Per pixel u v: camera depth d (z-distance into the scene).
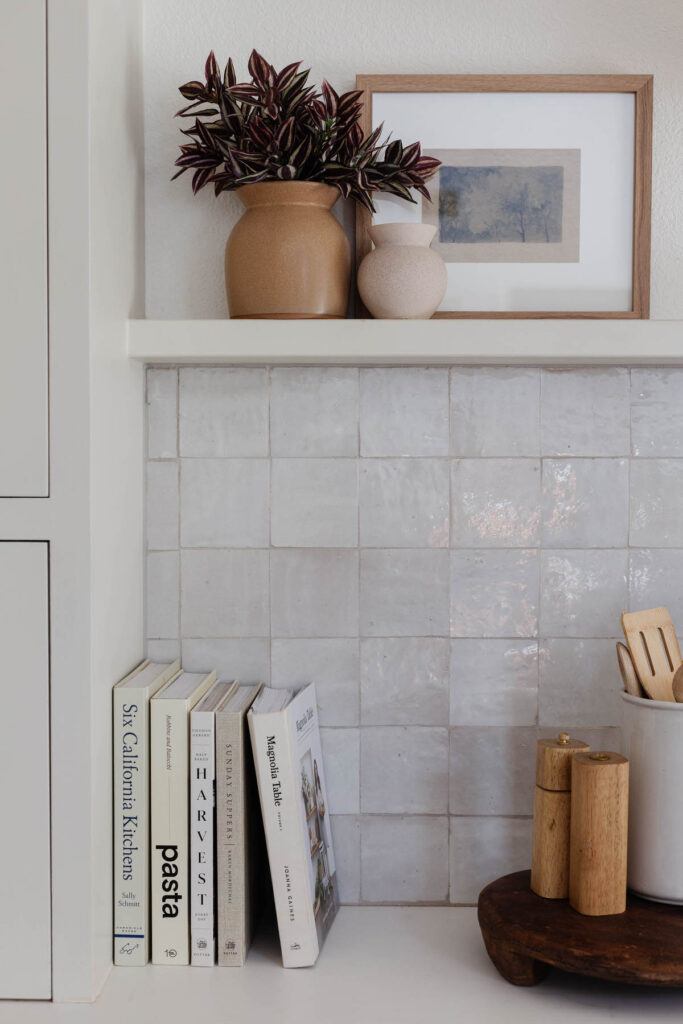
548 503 1.15
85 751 0.89
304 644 1.16
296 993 0.94
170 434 1.15
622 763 0.96
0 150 0.87
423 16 1.13
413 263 1.02
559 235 1.13
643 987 0.96
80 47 0.87
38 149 0.87
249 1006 0.91
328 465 1.15
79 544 0.89
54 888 0.90
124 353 1.02
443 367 1.14
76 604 0.89
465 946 1.05
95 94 0.89
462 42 1.13
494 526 1.15
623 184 1.13
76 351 0.88
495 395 1.15
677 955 0.87
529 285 1.13
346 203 1.15
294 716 1.03
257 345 1.01
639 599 1.16
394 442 1.15
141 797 0.99
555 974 0.99
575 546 1.15
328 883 1.10
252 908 1.06
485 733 1.16
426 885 1.16
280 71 1.12
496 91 1.12
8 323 0.88
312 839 1.05
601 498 1.15
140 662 1.13
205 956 1.00
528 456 1.15
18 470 0.89
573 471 1.15
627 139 1.13
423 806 1.16
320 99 1.13
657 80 1.13
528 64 1.14
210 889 1.00
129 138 1.05
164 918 1.00
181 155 1.14
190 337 1.02
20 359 0.88
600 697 1.16
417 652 1.16
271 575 1.16
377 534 1.15
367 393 1.15
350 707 1.16
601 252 1.13
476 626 1.16
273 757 0.98
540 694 1.16
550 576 1.15
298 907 0.99
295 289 1.02
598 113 1.13
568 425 1.15
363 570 1.15
